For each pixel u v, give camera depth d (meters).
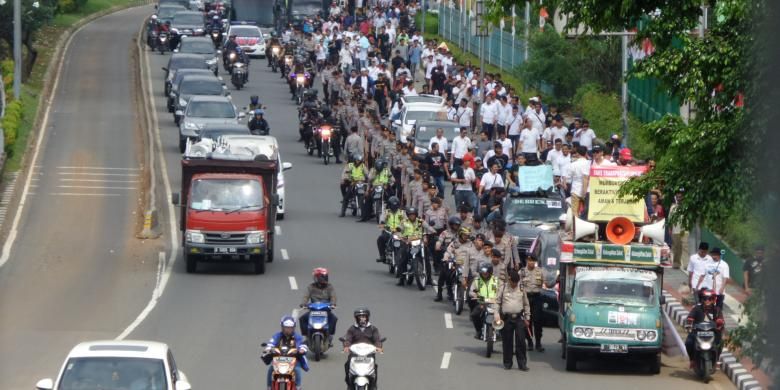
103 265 99.38
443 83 170.88
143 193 126.38
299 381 60.81
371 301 88.19
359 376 61.12
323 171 139.25
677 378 70.88
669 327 72.44
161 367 51.00
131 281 93.94
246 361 71.25
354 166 118.12
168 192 125.44
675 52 60.81
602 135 139.12
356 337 64.81
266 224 96.81
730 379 70.44
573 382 68.81
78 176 133.88
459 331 80.50
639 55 126.50
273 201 99.44
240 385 65.81
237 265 100.88
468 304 83.12
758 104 49.66
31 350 73.19
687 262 100.94
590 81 158.88
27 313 83.19
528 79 159.88
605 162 100.31
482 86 139.50
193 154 102.69
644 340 70.75
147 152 141.00
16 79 166.25
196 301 87.44
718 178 58.53
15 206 119.81
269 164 99.25
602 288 72.56
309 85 182.62
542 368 72.44
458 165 116.31
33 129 156.12
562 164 109.88
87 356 51.22
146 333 77.88
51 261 100.44
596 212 76.25
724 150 57.81
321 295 73.50
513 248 84.56
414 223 92.81
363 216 117.06
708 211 58.94
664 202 60.75
